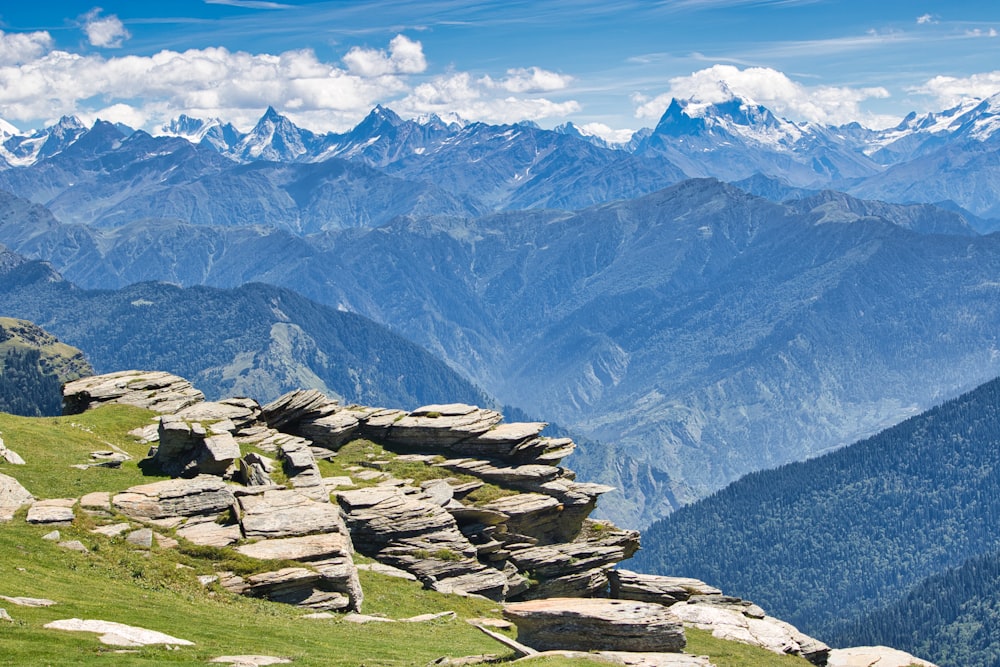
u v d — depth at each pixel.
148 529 66.31
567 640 62.31
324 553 68.62
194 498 73.25
